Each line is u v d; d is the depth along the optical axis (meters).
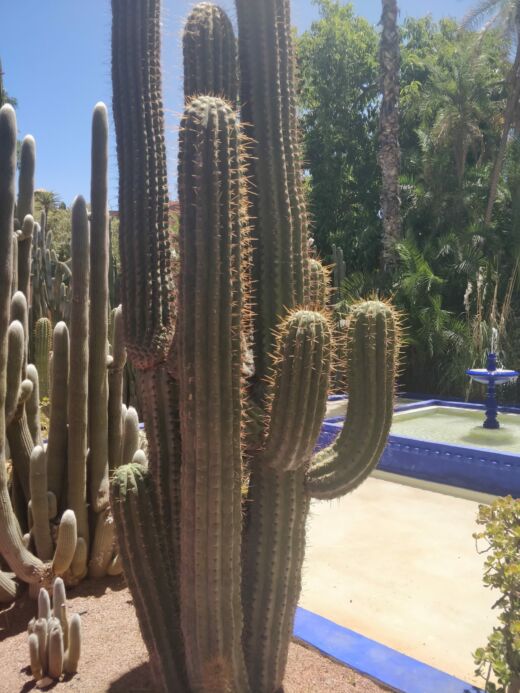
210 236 2.14
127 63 2.85
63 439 3.99
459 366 12.19
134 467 2.73
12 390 3.69
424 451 6.70
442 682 2.82
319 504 5.96
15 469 4.10
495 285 13.23
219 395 2.18
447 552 4.71
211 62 2.70
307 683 2.84
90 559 4.04
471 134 15.18
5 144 3.25
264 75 2.62
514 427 9.05
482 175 15.16
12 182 3.30
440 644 3.39
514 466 6.00
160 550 2.62
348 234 16.36
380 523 5.40
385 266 14.04
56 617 3.04
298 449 2.34
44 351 7.14
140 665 3.02
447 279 13.65
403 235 14.92
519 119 14.72
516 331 12.39
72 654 2.96
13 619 3.60
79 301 3.79
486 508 2.78
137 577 2.60
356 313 2.52
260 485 2.52
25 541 3.86
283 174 2.61
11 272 3.36
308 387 2.25
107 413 4.10
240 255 2.23
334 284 13.95
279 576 2.54
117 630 3.41
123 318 2.80
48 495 3.83
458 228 14.92
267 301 2.59
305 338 2.25
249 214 2.59
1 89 5.27
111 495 2.64
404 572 4.36
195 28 2.71
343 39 16.86
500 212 15.10
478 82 15.01
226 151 2.17
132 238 2.76
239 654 2.37
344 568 4.45
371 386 2.45
